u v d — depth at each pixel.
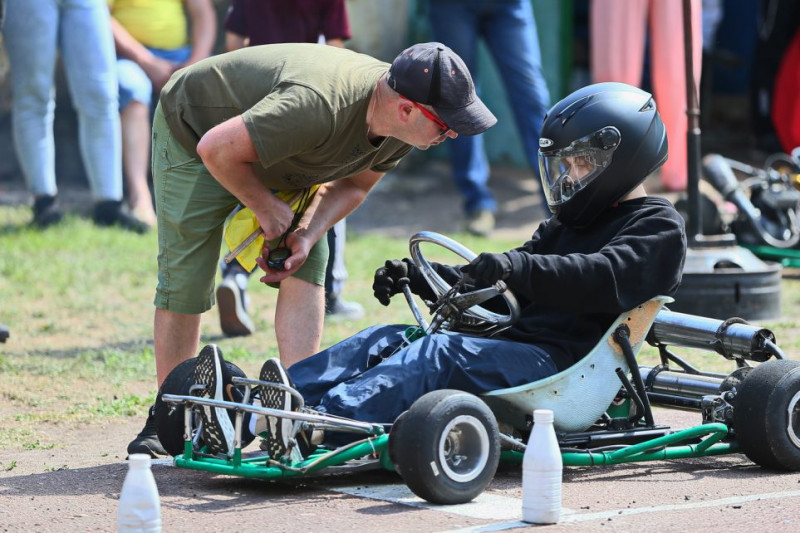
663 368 20.58
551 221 19.45
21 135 49.09
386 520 15.42
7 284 39.31
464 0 47.22
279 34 30.77
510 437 17.28
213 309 36.62
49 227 49.12
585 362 17.81
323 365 17.72
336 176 19.48
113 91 49.25
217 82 18.95
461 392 16.20
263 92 18.47
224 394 17.75
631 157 18.09
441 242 18.23
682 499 16.70
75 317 34.62
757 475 18.28
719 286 32.28
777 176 41.81
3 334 30.88
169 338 20.20
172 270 19.88
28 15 47.53
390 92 17.81
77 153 63.12
